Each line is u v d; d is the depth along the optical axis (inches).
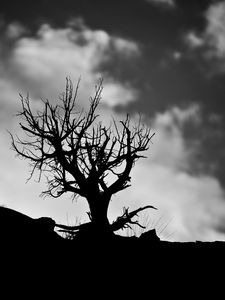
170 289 342.0
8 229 431.2
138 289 338.6
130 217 618.5
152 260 404.8
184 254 426.0
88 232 528.4
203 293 337.7
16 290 300.4
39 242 420.8
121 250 433.4
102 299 315.9
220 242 480.7
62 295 311.3
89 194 638.5
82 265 378.3
